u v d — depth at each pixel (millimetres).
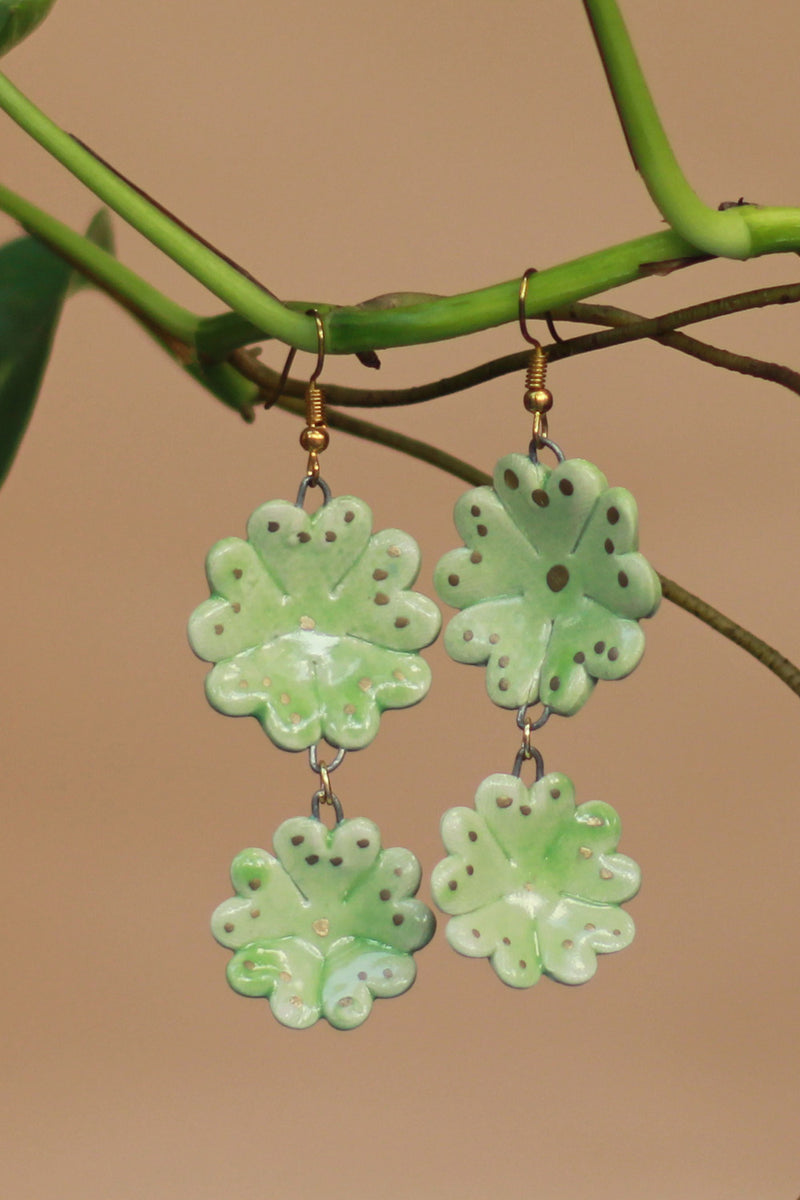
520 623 569
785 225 545
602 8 536
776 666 564
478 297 555
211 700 568
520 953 567
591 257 552
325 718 572
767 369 554
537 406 563
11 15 564
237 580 570
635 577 556
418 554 571
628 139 542
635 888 572
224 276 557
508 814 570
